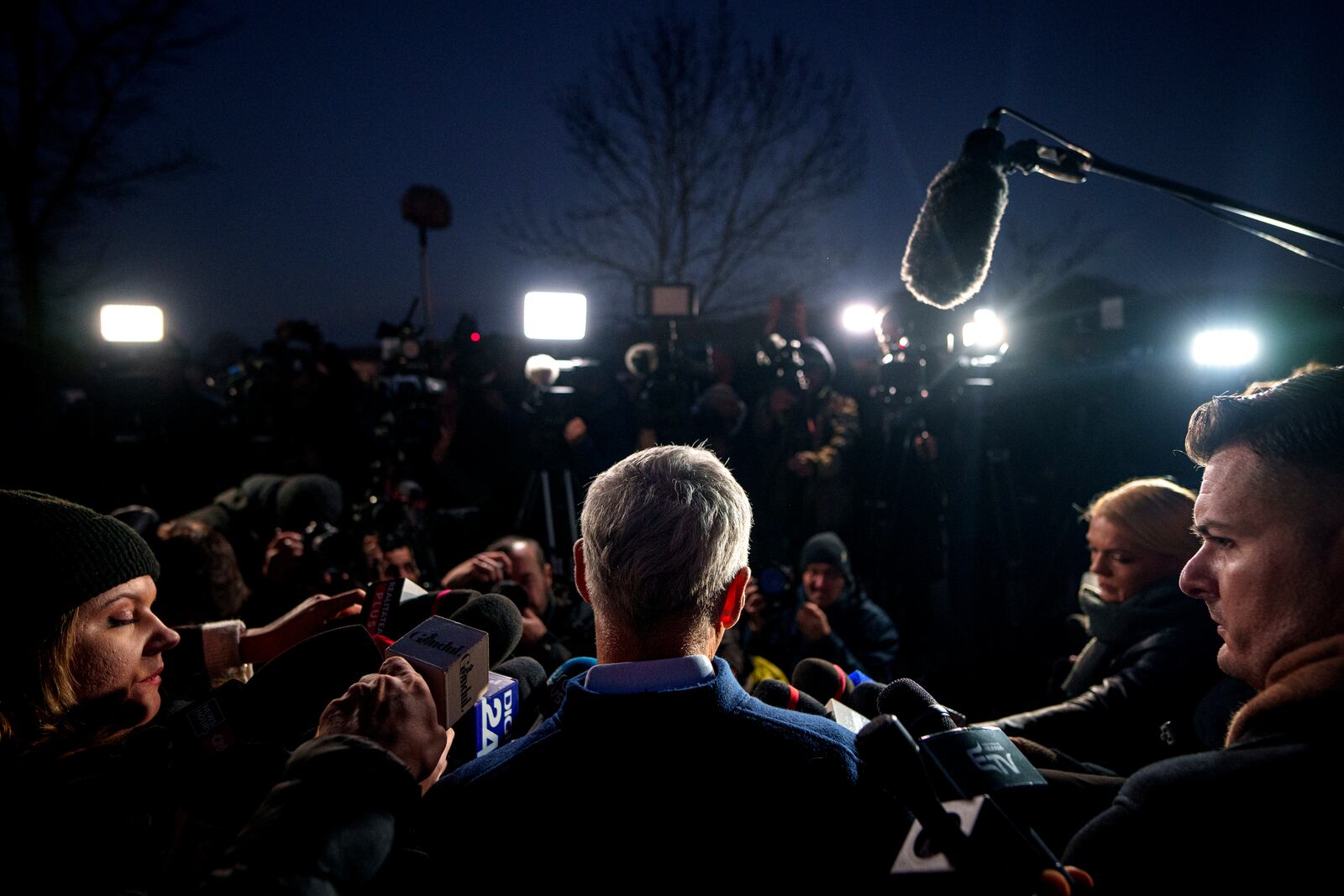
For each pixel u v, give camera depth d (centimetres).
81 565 105
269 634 151
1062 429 452
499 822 85
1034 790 86
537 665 135
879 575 424
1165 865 77
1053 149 146
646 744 83
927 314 384
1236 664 91
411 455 446
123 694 111
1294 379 91
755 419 467
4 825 93
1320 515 83
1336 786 72
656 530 90
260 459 513
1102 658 199
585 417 477
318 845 74
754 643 329
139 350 553
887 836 88
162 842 100
